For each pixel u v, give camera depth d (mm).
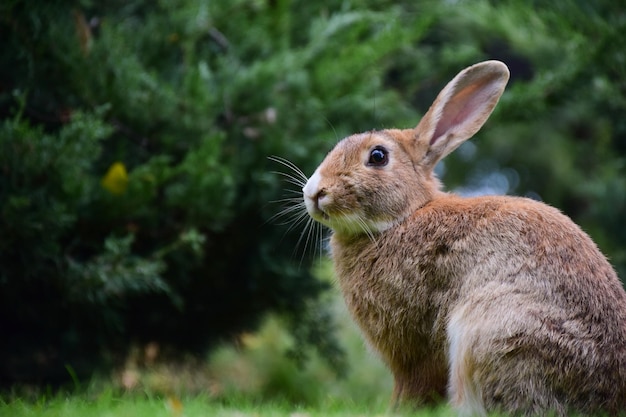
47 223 10180
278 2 13117
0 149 10000
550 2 14031
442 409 7668
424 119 8820
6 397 9820
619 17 13922
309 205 8414
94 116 10609
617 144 16781
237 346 13789
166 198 11578
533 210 7910
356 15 12953
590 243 7828
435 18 14633
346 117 12828
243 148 12336
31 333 12047
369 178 8336
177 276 11734
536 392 7062
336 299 13695
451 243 7922
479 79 8906
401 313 8117
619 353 7223
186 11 12719
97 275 10461
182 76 12695
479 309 7422
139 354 13312
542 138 22266
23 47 10805
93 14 13195
